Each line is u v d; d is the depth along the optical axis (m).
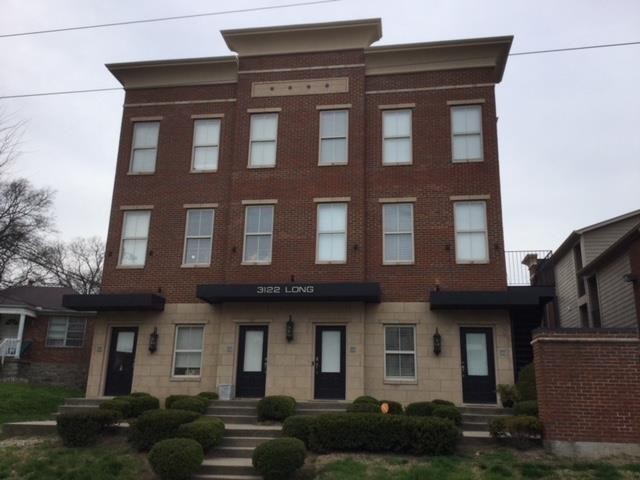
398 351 16.92
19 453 12.17
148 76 20.34
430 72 18.86
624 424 11.05
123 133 20.12
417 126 18.50
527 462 10.62
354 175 18.16
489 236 17.27
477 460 10.84
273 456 10.34
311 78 19.23
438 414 12.94
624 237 18.02
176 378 17.59
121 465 11.28
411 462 10.89
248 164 18.88
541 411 11.66
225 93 19.95
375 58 19.11
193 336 18.08
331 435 11.61
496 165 17.81
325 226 18.03
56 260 47.62
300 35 19.30
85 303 17.59
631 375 11.30
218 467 10.99
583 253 23.34
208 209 19.06
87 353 27.97
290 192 18.39
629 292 18.44
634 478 9.77
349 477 10.17
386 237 17.84
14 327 28.67
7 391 19.48
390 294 17.27
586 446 11.04
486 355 16.61
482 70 18.58
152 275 18.62
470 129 18.30
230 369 17.12
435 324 16.84
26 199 35.62
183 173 19.41
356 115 18.64
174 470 10.23
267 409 14.19
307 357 16.86
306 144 18.72
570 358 11.59
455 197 17.72
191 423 11.84
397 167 18.27
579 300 23.98
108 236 19.20
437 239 17.50
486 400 16.23
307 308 17.27
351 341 16.77
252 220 18.45
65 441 12.55
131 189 19.53
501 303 16.05
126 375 18.06
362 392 16.33
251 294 16.66
